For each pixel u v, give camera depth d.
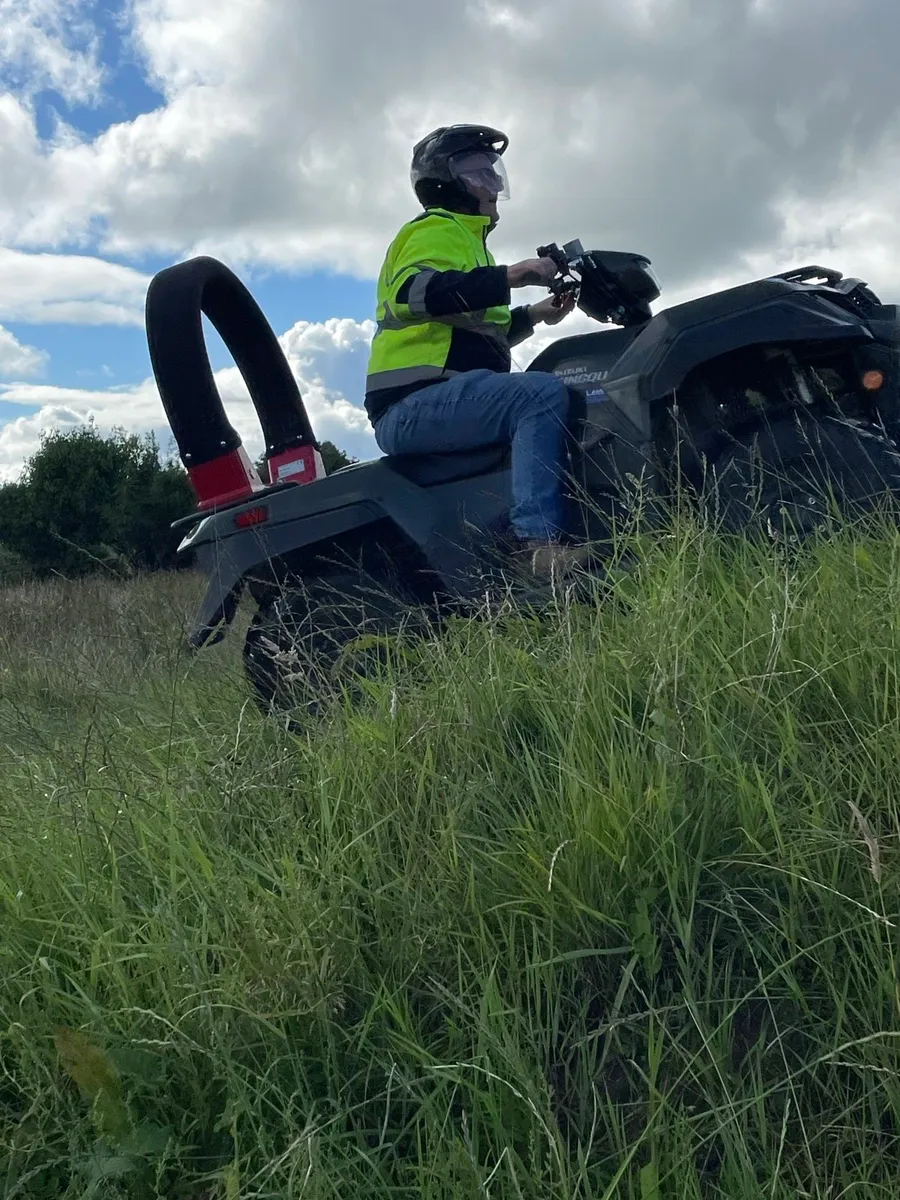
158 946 2.09
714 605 2.88
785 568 2.90
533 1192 1.65
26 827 2.70
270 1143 1.81
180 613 4.77
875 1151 1.72
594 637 2.86
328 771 2.66
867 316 3.95
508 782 2.48
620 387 3.90
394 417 4.23
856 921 1.99
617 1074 1.92
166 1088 1.93
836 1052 1.74
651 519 3.63
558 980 2.01
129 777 2.85
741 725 2.47
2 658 5.61
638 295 4.34
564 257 4.25
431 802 2.46
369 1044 1.96
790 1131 1.79
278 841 2.46
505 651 2.99
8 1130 1.93
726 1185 1.68
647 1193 1.58
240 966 2.06
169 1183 1.83
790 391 3.92
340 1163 1.75
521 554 3.87
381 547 4.28
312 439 5.38
